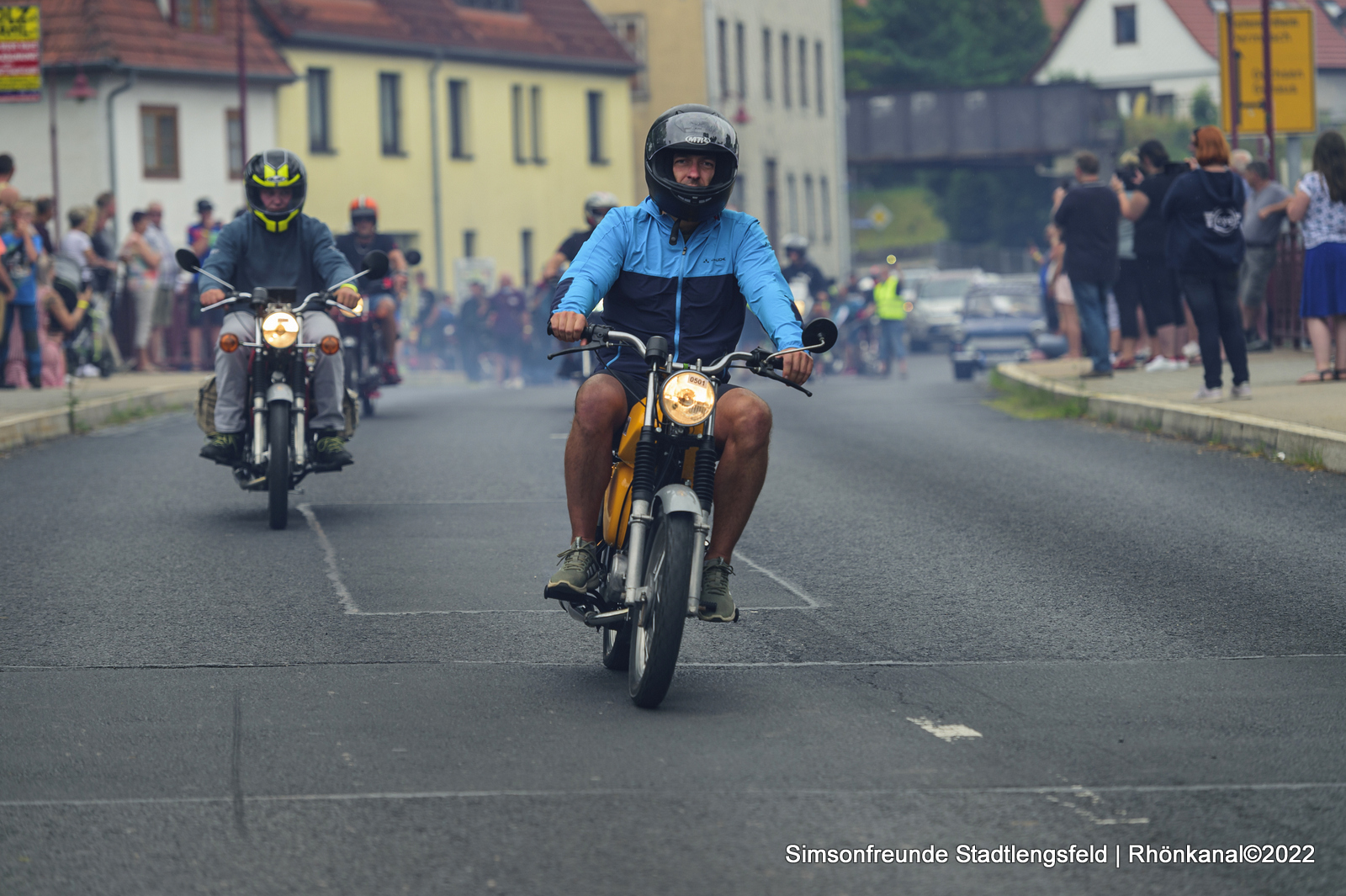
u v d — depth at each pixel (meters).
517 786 9.90
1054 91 136.62
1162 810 9.44
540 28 107.81
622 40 114.44
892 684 12.35
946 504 20.94
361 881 8.39
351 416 20.62
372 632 14.10
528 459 26.23
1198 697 11.88
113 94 79.88
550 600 15.41
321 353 20.08
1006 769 10.20
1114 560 17.05
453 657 13.23
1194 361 36.31
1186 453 25.20
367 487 22.92
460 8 102.00
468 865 8.59
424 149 97.62
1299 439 23.34
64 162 80.56
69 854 8.82
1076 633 13.96
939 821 9.24
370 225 33.81
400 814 9.40
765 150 129.25
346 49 92.12
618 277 12.33
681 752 10.59
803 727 11.16
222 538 18.80
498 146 102.75
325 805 9.58
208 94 84.56
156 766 10.35
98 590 15.84
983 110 138.50
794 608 15.05
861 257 190.62
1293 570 16.34
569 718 11.40
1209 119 161.00
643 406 11.90
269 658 13.19
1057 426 30.06
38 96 47.25
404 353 74.38
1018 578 16.25
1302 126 52.75
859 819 9.28
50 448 28.23
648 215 12.34
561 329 11.66
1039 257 47.38
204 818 9.38
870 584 16.09
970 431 29.78
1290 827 9.16
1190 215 27.56
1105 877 8.41
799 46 138.12
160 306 47.25
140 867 8.62
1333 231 29.83
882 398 39.97
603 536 12.23
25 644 13.66
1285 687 12.17
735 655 13.33
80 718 11.45
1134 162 36.72
